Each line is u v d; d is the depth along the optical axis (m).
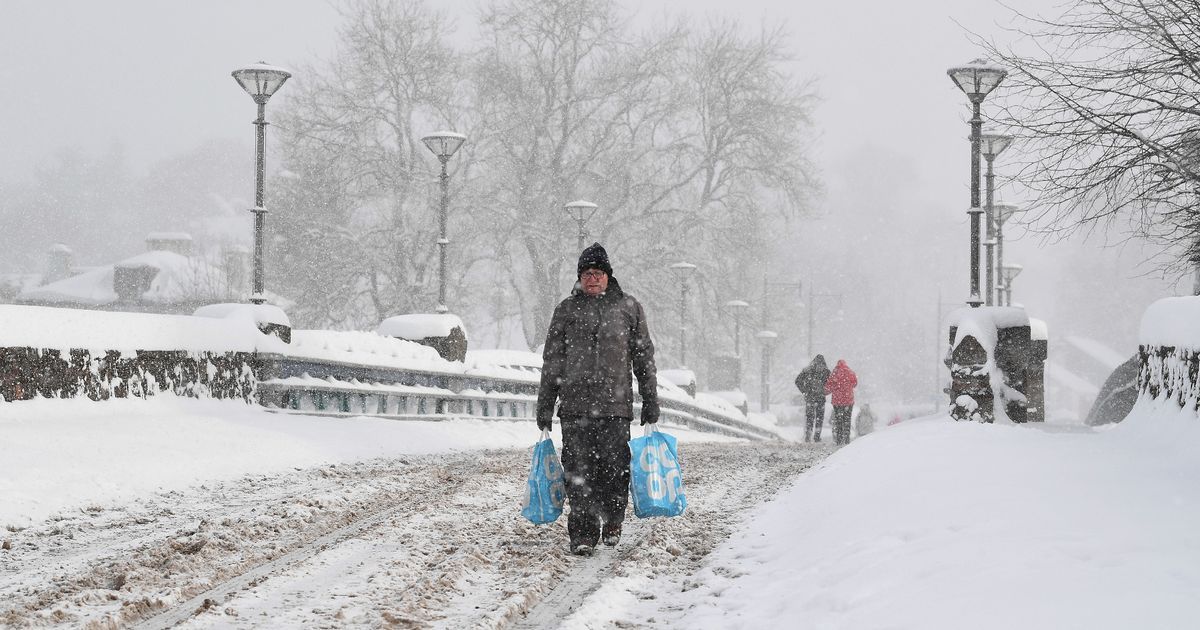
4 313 27.03
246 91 39.84
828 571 13.80
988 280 60.00
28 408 27.17
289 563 15.03
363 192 122.31
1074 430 35.62
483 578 14.31
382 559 15.41
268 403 37.25
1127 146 32.16
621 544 17.70
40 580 13.68
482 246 125.25
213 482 23.56
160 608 12.16
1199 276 37.88
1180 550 12.07
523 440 42.47
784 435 119.25
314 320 121.75
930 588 11.39
